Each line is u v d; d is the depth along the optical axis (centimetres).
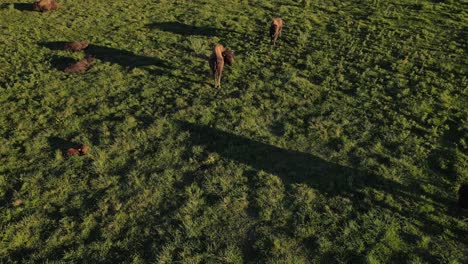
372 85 1745
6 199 1256
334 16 2600
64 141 1513
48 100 1775
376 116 1532
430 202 1127
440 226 1048
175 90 1803
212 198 1201
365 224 1066
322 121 1520
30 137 1548
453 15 2433
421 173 1237
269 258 988
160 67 2019
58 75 2002
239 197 1190
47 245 1088
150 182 1273
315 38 2247
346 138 1424
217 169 1305
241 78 1869
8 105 1756
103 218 1155
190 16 2739
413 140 1385
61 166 1377
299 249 1014
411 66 1875
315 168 1289
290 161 1330
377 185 1197
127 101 1736
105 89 1847
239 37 2336
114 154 1421
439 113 1518
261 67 1961
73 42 2317
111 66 2056
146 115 1628
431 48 2033
